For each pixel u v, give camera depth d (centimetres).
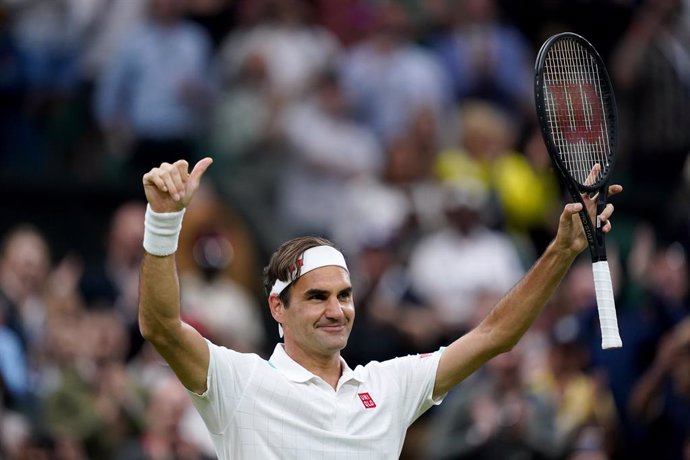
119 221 4894
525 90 6238
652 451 4509
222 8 5919
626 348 4684
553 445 4438
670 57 6231
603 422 4575
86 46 5688
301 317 2528
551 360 4688
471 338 2623
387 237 5159
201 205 5075
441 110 5950
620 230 5850
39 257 4594
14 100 5634
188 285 4869
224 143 5672
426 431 4812
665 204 5950
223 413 2478
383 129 5859
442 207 5353
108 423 4288
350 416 2516
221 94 5753
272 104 5681
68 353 4344
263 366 2522
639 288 5288
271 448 2472
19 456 4094
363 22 6184
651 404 4497
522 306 2586
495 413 4444
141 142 5600
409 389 2597
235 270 5069
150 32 5659
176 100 5628
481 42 6162
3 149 5588
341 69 5950
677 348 4438
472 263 5181
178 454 4188
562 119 2814
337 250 2569
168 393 4194
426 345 4972
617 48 6438
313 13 6153
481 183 5584
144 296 2370
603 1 6462
